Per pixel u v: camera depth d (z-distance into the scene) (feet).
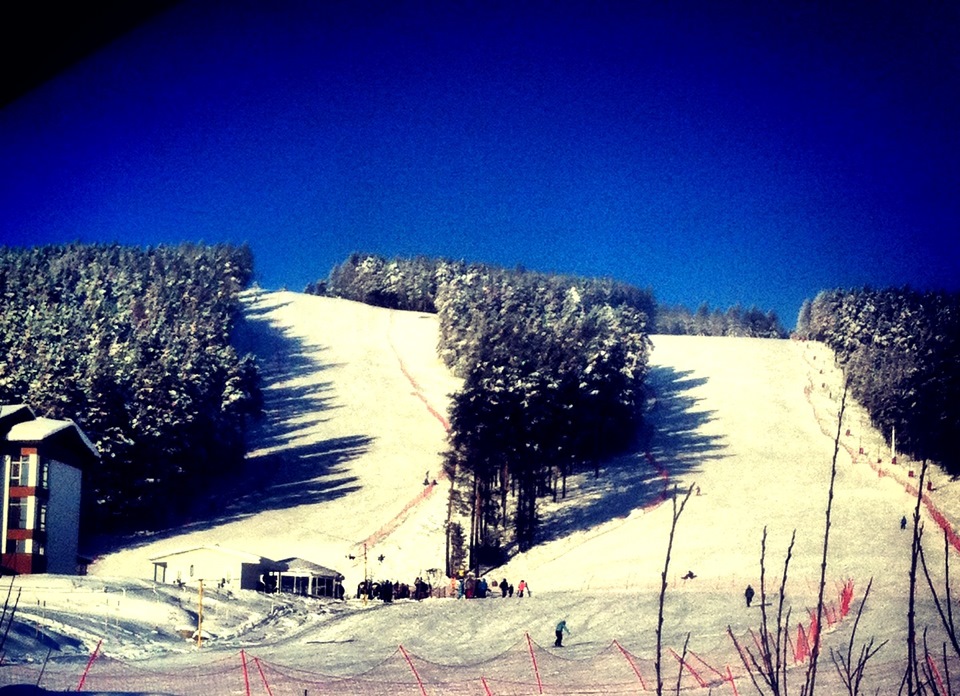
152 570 265.13
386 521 317.01
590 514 289.94
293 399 460.14
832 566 172.35
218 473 362.53
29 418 182.60
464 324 490.08
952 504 203.72
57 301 404.57
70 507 186.60
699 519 249.96
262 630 143.84
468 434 310.45
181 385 343.67
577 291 488.44
